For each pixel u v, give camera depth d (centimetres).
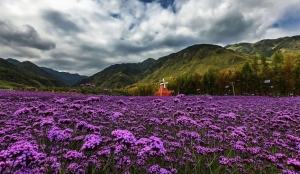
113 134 440
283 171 525
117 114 874
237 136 743
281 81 7600
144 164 598
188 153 667
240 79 8881
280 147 740
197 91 10962
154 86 12850
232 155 730
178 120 736
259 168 623
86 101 1116
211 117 1234
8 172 369
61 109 1177
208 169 620
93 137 460
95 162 561
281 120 988
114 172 547
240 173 598
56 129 539
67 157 483
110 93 4275
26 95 2475
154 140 463
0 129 806
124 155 560
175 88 11575
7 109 1251
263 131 995
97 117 1134
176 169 582
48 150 656
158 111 1393
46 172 423
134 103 1989
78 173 477
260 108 1844
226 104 2105
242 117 1359
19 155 379
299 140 690
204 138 870
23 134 784
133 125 1088
